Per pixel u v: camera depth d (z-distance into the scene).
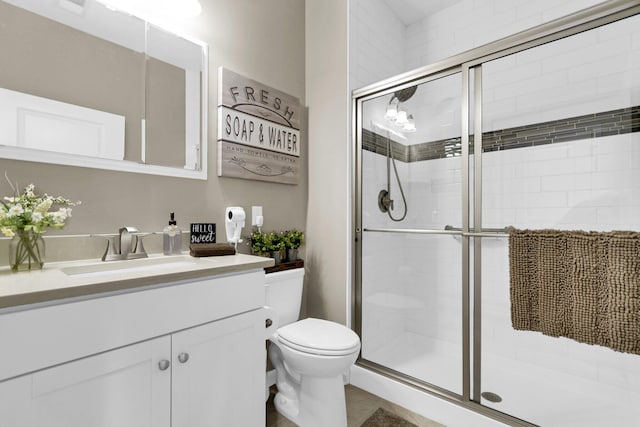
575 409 1.46
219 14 1.68
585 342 1.17
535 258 1.31
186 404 0.95
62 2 1.15
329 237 2.07
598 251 1.15
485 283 1.59
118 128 1.28
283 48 2.04
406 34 2.64
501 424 1.40
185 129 1.50
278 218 1.98
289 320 1.75
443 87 1.72
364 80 2.13
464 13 2.35
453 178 1.73
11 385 0.65
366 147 2.00
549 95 1.53
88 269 1.07
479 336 1.57
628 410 1.45
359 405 1.71
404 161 1.89
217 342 1.04
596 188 1.49
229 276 1.09
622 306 1.09
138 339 0.84
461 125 1.62
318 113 2.14
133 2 1.35
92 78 1.22
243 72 1.79
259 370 1.18
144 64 1.37
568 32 1.32
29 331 0.67
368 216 2.00
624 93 1.41
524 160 1.59
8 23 1.04
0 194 1.01
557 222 1.56
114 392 0.80
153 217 1.38
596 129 1.48
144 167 1.35
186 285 0.96
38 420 0.68
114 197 1.27
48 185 1.11
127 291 0.83
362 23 2.13
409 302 1.96
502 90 1.57
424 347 1.92
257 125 1.82
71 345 0.73
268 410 1.67
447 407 1.54
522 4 2.10
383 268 1.99
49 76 1.12
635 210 1.42
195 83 1.54
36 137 1.08
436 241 1.84
